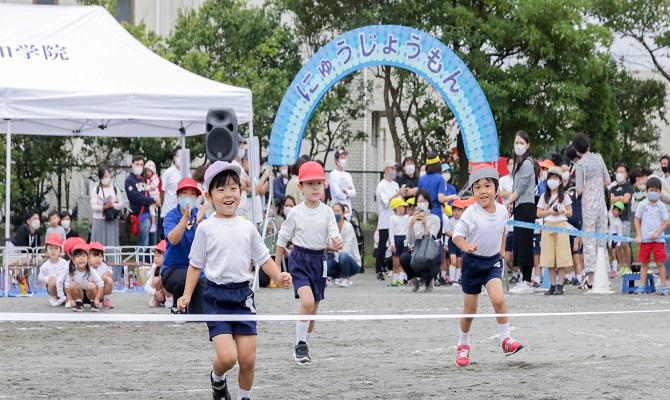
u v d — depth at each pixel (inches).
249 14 1242.6
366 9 1203.9
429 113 1274.6
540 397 315.6
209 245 299.0
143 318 277.9
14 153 1091.3
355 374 369.7
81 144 1200.8
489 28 1160.8
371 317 322.0
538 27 1174.3
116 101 700.0
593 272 737.0
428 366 389.1
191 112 714.8
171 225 518.3
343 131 1343.5
